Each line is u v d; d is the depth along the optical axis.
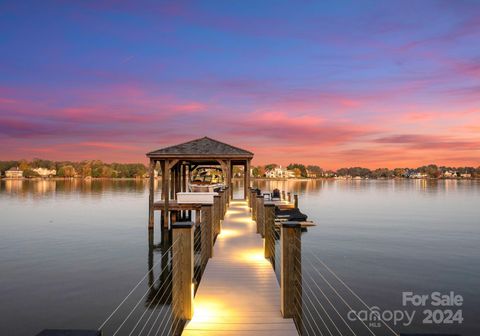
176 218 20.58
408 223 24.33
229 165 19.64
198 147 20.05
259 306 5.07
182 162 23.88
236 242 9.32
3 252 15.27
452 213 30.84
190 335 4.22
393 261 14.14
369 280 11.73
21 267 12.95
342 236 19.30
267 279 6.25
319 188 87.44
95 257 14.51
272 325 4.48
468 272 12.71
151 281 11.45
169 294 10.31
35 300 9.80
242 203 20.62
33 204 37.03
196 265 11.95
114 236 18.88
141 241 17.61
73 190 66.44
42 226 22.09
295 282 4.71
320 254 15.25
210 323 4.53
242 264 7.20
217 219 10.45
